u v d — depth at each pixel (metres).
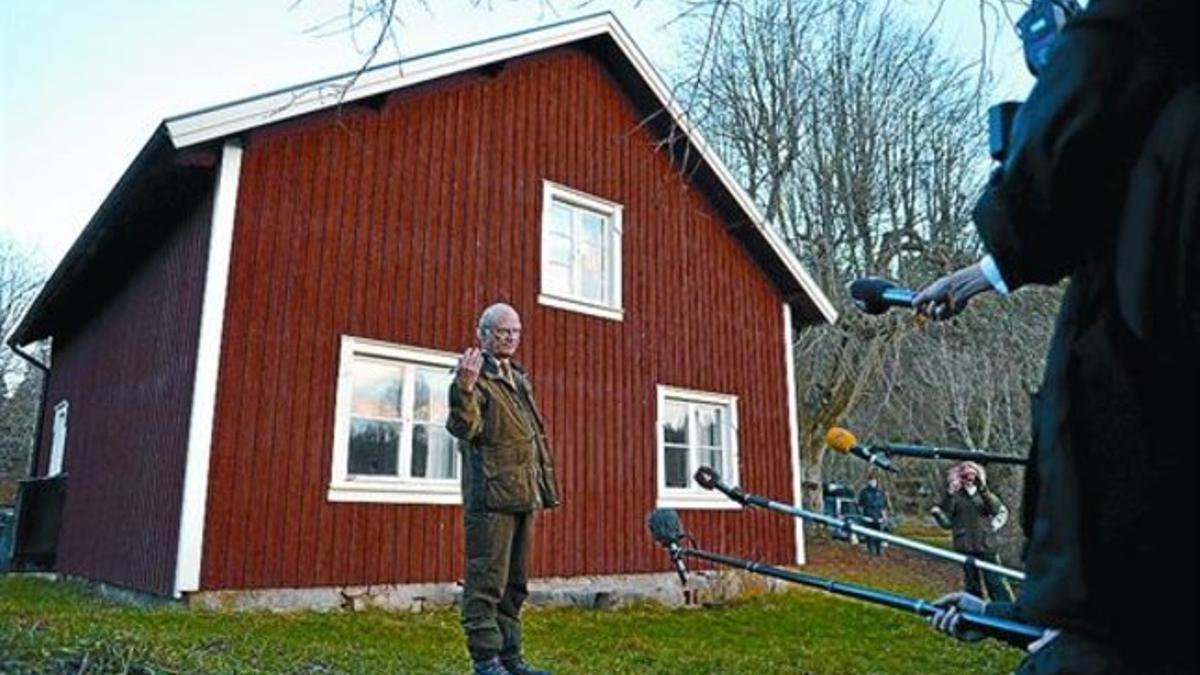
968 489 7.97
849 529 3.35
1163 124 0.75
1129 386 0.78
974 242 15.01
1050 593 0.82
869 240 16.11
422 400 7.89
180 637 4.34
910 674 5.86
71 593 8.00
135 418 8.31
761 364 11.05
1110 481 0.79
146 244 8.88
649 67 9.86
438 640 5.86
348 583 7.08
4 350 28.39
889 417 17.12
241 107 6.87
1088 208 0.82
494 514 3.53
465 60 8.37
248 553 6.64
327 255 7.45
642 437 9.52
